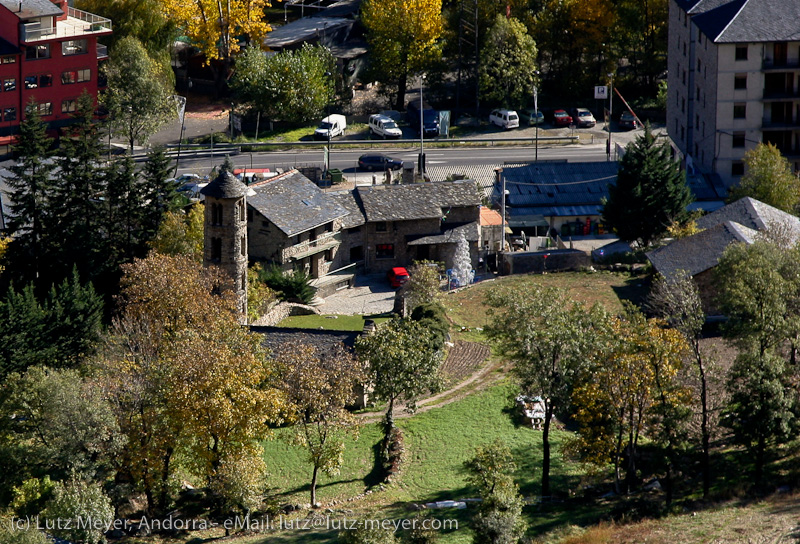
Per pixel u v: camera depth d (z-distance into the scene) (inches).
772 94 6486.2
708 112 6633.9
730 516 3179.1
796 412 3400.6
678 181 5772.6
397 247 5999.0
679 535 3078.2
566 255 5634.8
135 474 3452.3
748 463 3565.5
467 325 4955.7
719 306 3895.2
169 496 3604.8
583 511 3351.4
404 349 3927.2
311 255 5728.3
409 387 3907.5
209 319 4165.8
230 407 3447.3
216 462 3496.6
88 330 4443.9
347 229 5915.4
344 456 3917.3
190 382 3469.5
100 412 3464.6
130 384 3587.6
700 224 5231.3
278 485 3737.7
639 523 3208.7
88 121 5762.8
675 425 3339.1
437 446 3934.5
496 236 6117.1
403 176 6638.8
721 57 6412.4
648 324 3444.9
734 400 3403.1
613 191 5757.9
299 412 3649.1
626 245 5935.0
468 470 3617.1
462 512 3373.5
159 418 3513.8
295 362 3730.3
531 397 3769.7
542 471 3659.0
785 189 5703.7
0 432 3614.7
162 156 5634.8
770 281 3668.8
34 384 3582.7
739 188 5935.0
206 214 4675.2
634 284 5329.7
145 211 5531.5
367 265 5999.0
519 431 4003.4
